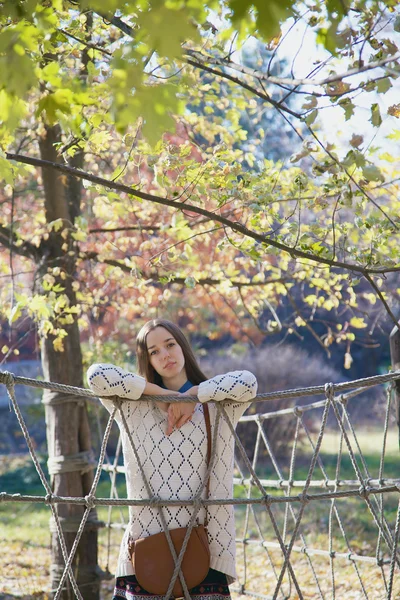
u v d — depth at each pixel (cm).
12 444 1515
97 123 339
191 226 521
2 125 263
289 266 401
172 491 296
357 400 1786
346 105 287
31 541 848
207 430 300
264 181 372
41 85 385
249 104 577
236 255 648
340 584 602
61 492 556
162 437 299
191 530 292
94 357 744
